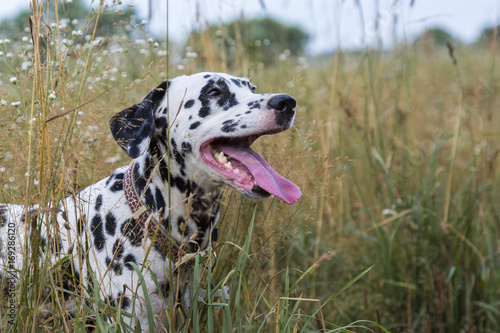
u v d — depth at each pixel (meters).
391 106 4.72
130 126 2.37
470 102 5.29
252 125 2.26
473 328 3.08
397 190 3.77
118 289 2.25
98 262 2.31
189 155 2.36
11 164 2.48
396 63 5.16
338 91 3.80
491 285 3.33
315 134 3.88
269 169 2.36
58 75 2.38
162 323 2.25
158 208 2.34
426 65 6.57
